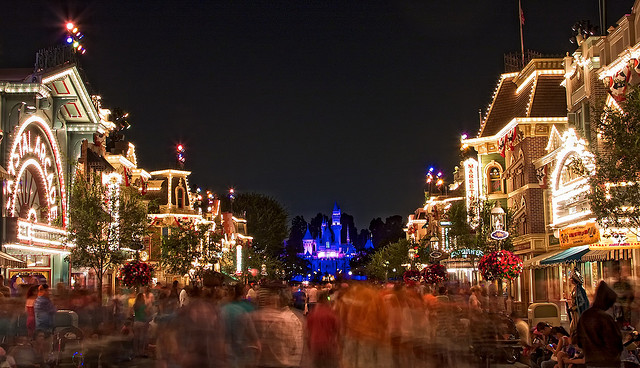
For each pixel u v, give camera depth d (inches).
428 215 3341.5
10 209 1284.4
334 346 574.6
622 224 894.4
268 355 470.9
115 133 2142.0
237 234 4153.5
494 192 2208.4
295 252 5703.7
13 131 1318.9
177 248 2362.2
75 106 1590.8
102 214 1470.2
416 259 2849.4
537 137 1929.1
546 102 1946.4
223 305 479.5
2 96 1336.1
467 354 618.8
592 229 1302.9
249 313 479.2
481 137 2231.8
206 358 415.8
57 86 1515.7
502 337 684.1
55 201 1521.9
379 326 550.3
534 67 1975.9
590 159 946.7
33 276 1116.5
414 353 572.1
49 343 665.6
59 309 833.5
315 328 577.0
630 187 862.5
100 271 1460.4
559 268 1720.0
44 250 1382.9
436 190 3654.0
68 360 706.2
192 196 3179.1
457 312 631.2
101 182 1667.1
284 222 4938.5
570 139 1515.7
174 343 417.7
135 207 1544.0
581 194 1441.9
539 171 1827.0
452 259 2062.0
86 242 1454.2
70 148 1638.8
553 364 663.1
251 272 3814.0
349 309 557.6
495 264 1302.9
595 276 1473.9
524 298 1948.8
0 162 1291.8
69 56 1551.4
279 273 4707.2
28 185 1417.3
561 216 1584.6
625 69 1235.9
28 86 1342.3
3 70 1550.2
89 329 780.6
